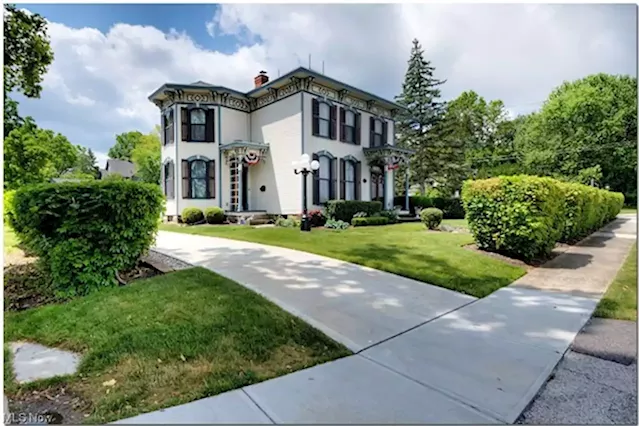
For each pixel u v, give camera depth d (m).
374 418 2.14
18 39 6.77
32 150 11.57
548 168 32.25
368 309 4.23
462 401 2.35
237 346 3.07
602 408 2.30
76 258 4.56
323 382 2.58
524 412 2.25
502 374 2.74
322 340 3.33
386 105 18.48
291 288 4.92
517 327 3.77
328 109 15.84
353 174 17.17
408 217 19.06
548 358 3.03
